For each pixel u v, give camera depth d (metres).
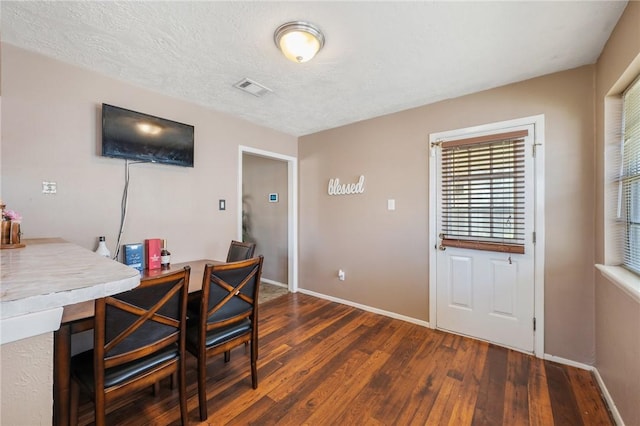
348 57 1.92
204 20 1.55
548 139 2.16
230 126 3.12
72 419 1.27
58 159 1.99
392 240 3.05
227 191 3.10
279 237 4.32
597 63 1.95
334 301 3.58
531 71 2.12
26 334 0.59
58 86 1.98
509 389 1.81
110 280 0.70
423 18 1.52
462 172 2.57
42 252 1.15
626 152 1.68
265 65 2.03
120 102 2.28
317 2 1.40
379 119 3.15
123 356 1.21
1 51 1.76
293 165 3.96
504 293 2.37
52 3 1.41
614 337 1.61
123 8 1.45
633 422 1.35
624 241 1.72
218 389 1.80
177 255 2.67
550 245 2.16
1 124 1.77
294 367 2.06
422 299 2.83
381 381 1.90
